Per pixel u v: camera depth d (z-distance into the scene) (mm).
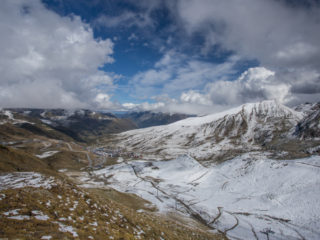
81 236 19047
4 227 16359
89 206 29625
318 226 71812
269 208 93375
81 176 183500
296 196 95562
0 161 53000
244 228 76875
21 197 23828
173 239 33125
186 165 197500
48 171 54938
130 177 181125
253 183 123125
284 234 70938
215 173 158250
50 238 16641
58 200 27109
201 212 94250
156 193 127375
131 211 42250
